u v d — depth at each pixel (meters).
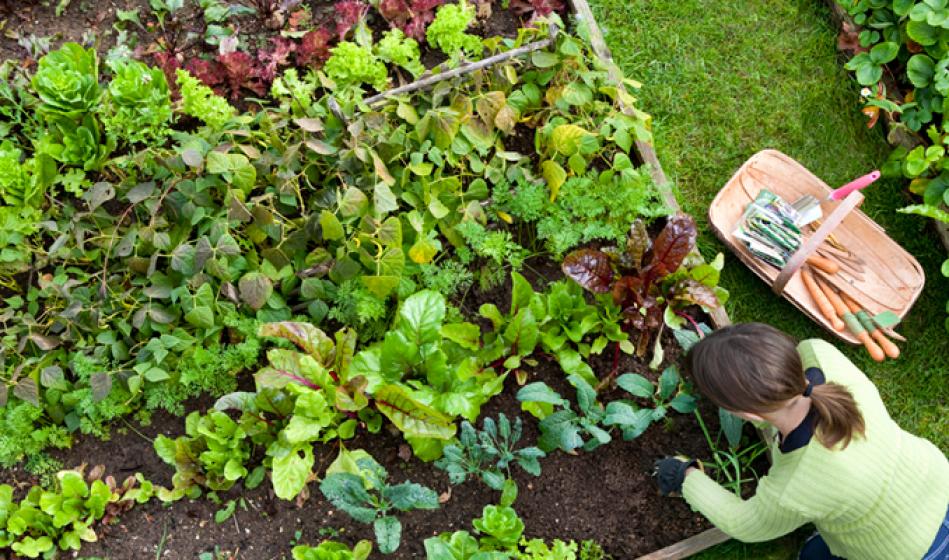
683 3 4.05
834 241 3.64
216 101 3.29
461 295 3.49
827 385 2.47
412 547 3.21
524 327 3.19
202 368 3.21
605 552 3.24
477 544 3.07
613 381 3.40
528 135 3.71
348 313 3.28
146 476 3.26
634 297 3.26
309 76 3.53
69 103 3.25
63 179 3.31
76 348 3.21
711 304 3.22
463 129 3.41
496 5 3.92
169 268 3.24
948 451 3.45
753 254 3.58
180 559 3.17
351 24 3.68
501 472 3.23
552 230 3.41
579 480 3.31
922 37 3.59
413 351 3.11
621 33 4.00
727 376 2.37
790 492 2.59
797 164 3.70
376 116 3.30
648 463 3.33
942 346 3.58
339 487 2.97
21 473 3.25
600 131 3.45
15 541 3.11
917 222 3.77
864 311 3.49
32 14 3.74
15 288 3.30
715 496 2.96
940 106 3.59
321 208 3.24
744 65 3.99
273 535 3.20
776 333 2.40
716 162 3.85
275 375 3.07
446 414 3.11
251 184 3.18
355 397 3.08
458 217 3.40
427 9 3.70
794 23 4.05
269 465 3.23
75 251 3.24
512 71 3.49
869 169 3.85
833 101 3.94
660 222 3.58
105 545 3.18
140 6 3.79
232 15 3.78
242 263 3.22
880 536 2.65
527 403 3.26
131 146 3.42
